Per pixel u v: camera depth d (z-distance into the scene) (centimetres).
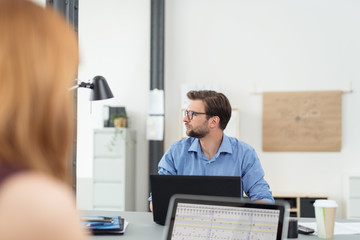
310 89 545
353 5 543
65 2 285
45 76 48
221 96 253
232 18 559
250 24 556
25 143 46
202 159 254
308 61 546
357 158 535
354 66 541
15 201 41
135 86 564
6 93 46
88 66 570
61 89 49
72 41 52
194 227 138
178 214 140
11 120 46
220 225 136
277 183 543
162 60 548
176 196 142
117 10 573
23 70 46
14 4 49
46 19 50
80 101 565
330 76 543
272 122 543
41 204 42
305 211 495
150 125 544
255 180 250
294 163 542
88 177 559
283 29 552
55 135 49
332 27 545
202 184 194
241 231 133
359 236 192
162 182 204
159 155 542
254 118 550
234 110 537
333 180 536
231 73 555
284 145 541
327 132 536
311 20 548
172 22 564
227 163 252
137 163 559
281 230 130
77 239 43
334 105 537
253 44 554
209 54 559
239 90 553
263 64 552
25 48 47
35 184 44
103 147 515
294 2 551
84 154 562
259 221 133
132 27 569
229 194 190
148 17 568
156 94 545
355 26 543
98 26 573
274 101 543
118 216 227
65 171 51
